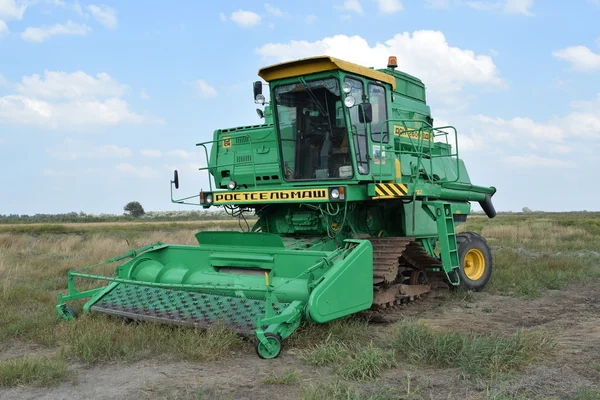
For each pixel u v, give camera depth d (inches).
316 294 265.0
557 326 323.3
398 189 345.4
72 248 807.1
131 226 1724.9
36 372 225.0
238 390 208.4
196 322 277.4
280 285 292.2
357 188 333.1
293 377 218.8
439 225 379.2
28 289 409.7
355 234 360.8
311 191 327.6
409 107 448.1
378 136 360.8
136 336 270.1
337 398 194.1
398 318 342.0
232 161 401.4
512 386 206.8
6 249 738.8
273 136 381.7
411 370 231.1
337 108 336.8
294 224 366.3
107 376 228.4
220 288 279.6
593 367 231.5
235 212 395.5
